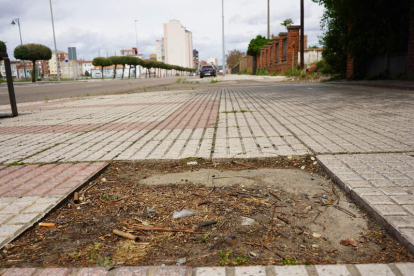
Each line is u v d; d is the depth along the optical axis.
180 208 2.36
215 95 11.18
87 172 3.11
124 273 1.57
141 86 21.73
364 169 2.79
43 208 2.32
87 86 24.11
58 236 2.00
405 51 11.49
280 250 1.76
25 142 4.65
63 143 4.45
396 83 9.89
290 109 6.61
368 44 12.53
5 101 13.07
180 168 3.25
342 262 1.61
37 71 56.22
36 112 8.52
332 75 17.06
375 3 11.80
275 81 19.97
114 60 58.88
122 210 2.36
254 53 45.84
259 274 1.51
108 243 1.90
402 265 1.53
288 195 2.50
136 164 3.42
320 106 6.73
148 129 5.22
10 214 2.24
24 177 3.02
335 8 12.93
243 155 3.43
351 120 5.04
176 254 1.76
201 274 1.54
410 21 10.39
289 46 26.33
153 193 2.65
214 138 4.33
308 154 3.35
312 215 2.16
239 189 2.67
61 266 1.67
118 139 4.54
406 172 2.67
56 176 3.02
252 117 5.89
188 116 6.46
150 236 1.98
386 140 3.73
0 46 32.72
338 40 14.27
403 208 2.03
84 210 2.37
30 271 1.61
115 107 8.86
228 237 1.92
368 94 8.17
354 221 2.04
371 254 1.67
